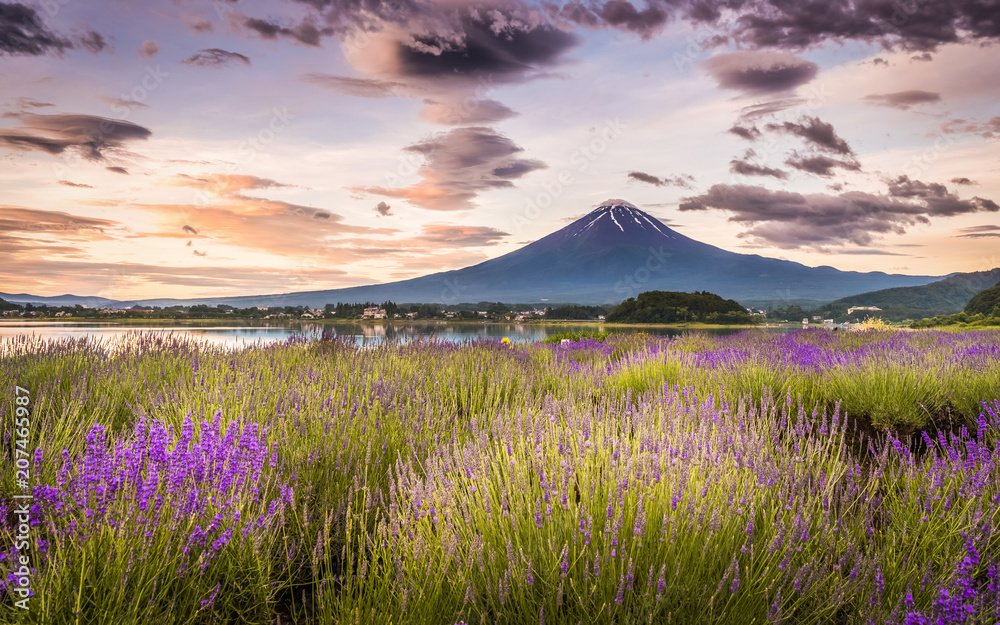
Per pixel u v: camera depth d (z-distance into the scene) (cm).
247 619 221
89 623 190
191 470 245
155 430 255
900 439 454
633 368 752
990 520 234
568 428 336
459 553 222
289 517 279
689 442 304
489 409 506
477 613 210
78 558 203
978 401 486
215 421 274
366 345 846
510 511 246
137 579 207
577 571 216
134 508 222
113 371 553
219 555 224
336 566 264
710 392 586
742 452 305
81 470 234
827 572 222
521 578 207
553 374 753
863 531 254
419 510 246
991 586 209
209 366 580
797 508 263
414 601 206
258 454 271
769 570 209
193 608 208
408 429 396
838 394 544
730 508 234
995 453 319
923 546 239
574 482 269
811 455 312
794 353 746
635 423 360
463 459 297
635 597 204
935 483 277
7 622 185
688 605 205
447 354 816
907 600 205
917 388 507
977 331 1501
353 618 203
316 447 338
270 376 522
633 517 231
